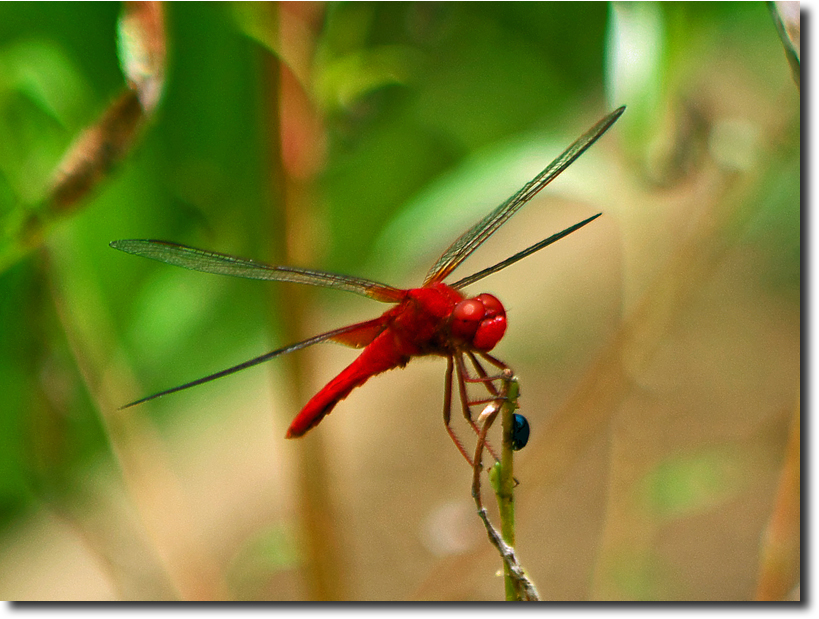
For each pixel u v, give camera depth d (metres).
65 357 0.55
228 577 0.56
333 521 0.54
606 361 0.55
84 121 0.54
